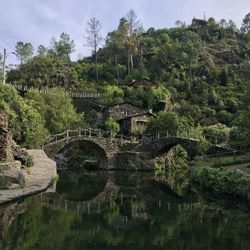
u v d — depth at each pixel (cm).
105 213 1997
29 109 3947
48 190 2525
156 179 3984
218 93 8719
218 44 12244
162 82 8956
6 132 2464
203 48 11212
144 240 1438
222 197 2567
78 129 5116
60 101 5847
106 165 5125
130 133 5838
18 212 1792
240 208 2148
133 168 4988
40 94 5872
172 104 7744
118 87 8294
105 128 5956
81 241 1391
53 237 1412
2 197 1908
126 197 2656
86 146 5859
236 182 2455
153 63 9794
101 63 10888
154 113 6600
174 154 5406
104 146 5103
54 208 2000
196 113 7469
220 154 4384
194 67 9838
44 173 2859
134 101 7294
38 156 3556
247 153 4269
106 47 11569
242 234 1524
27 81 9206
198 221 1788
